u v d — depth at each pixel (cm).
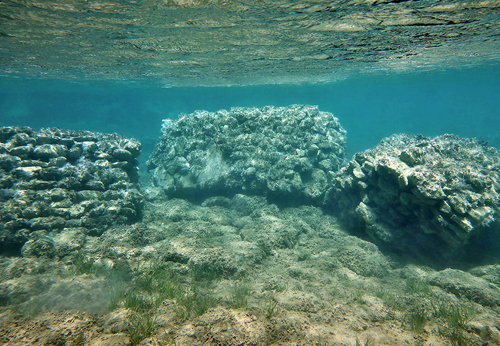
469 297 488
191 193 1204
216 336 317
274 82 3042
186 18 738
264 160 1113
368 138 4919
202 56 1342
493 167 864
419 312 423
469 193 659
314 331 345
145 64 1603
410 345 337
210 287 510
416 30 912
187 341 310
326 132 1270
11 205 662
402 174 690
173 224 878
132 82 2877
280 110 1359
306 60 1555
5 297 411
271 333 331
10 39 986
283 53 1298
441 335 364
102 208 788
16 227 632
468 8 696
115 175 912
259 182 1077
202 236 750
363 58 1567
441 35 1004
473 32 971
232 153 1152
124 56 1328
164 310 395
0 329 321
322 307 431
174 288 466
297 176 1090
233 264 571
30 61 1515
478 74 3141
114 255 545
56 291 424
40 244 585
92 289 441
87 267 531
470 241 696
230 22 782
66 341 299
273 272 607
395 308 457
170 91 4328
